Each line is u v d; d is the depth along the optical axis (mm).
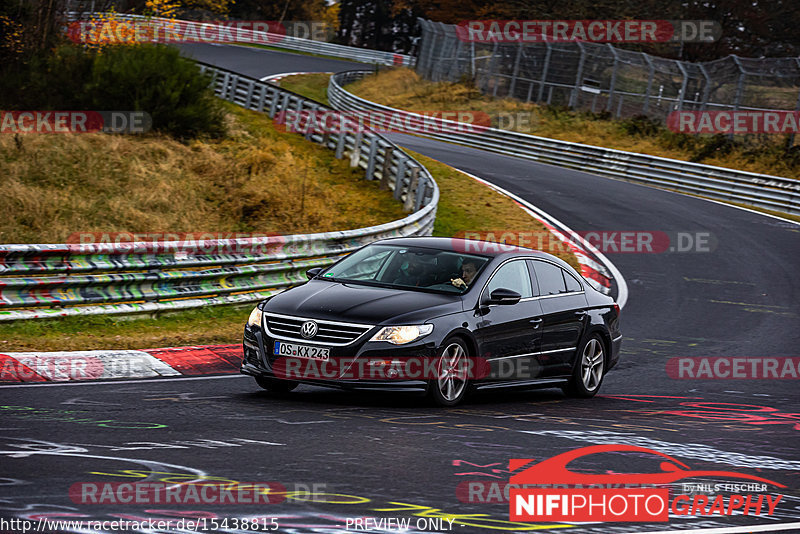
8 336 29516
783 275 59281
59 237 48625
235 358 30141
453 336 24125
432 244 27672
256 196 62500
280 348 23484
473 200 76688
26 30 77000
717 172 89750
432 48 164625
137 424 19234
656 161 94938
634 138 116000
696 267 60312
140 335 32281
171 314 36000
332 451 17625
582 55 131375
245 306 39375
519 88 139625
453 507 14188
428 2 191375
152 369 27375
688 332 42844
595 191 86438
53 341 29391
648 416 25219
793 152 102750
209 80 77688
